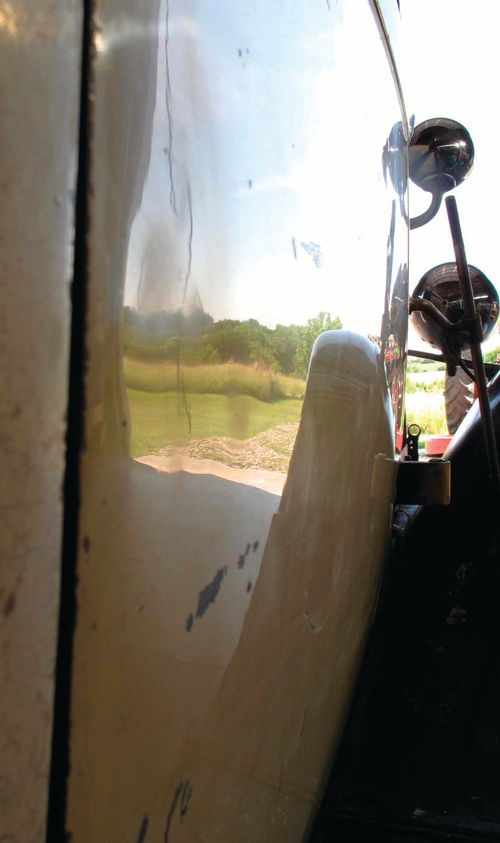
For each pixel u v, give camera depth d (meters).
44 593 0.42
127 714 0.51
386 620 2.04
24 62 0.41
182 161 0.61
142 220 0.53
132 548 0.51
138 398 0.52
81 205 0.45
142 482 0.52
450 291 2.44
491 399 2.25
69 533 0.44
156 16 0.56
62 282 0.44
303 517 0.96
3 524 0.40
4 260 0.40
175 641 0.58
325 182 1.06
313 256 0.99
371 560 1.59
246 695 0.76
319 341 1.02
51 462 0.43
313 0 1.03
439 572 2.10
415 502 1.94
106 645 0.48
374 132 1.46
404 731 1.72
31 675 0.42
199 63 0.65
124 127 0.50
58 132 0.43
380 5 1.55
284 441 0.87
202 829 0.66
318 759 1.27
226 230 0.70
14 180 0.40
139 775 0.53
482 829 1.48
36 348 0.42
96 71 0.47
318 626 1.09
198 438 0.63
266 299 0.81
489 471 2.11
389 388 1.65
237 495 0.72
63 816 0.44
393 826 1.48
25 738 0.41
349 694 1.61
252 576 0.76
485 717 1.75
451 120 2.21
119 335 0.50
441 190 2.28
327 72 1.09
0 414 0.39
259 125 0.80
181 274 0.60
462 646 1.95
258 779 0.84
